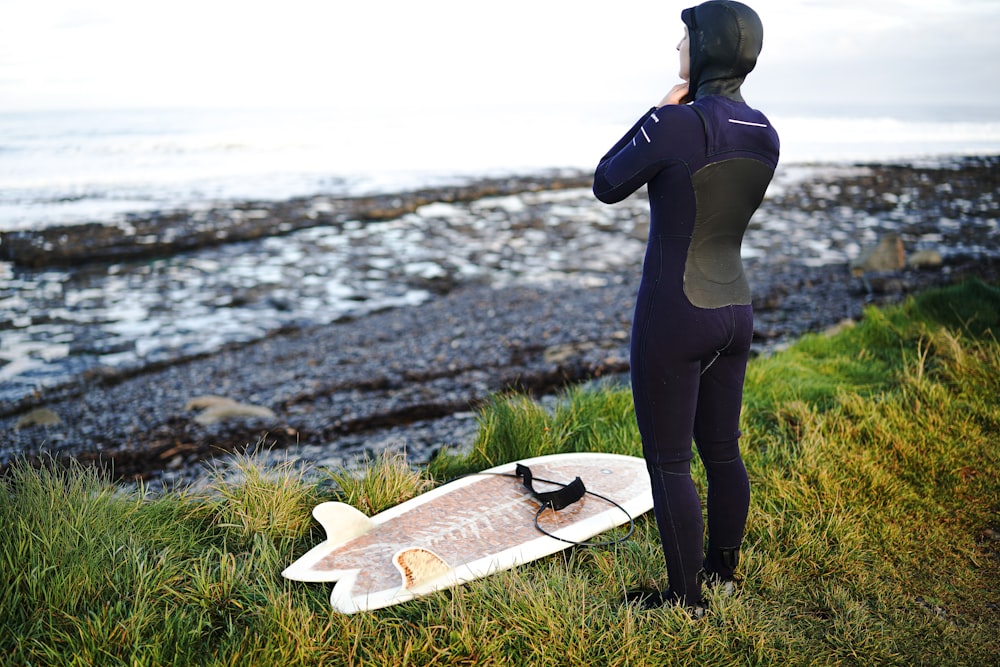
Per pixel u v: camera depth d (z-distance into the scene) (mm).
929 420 4145
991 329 5609
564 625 2527
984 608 2830
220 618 2584
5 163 34312
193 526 3207
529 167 31797
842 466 3762
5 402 6266
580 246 13742
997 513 3459
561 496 3369
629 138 2510
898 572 3053
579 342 7531
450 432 5215
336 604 2648
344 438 5262
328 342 8055
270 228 15250
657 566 2998
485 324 8523
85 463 4902
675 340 2424
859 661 2520
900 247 10242
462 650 2434
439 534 3158
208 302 9938
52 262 12352
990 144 46969
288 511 3266
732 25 2379
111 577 2639
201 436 5344
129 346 7980
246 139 51938
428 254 13086
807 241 13164
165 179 26625
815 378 5043
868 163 30297
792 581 2979
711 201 2375
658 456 2566
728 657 2473
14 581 2516
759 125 2404
